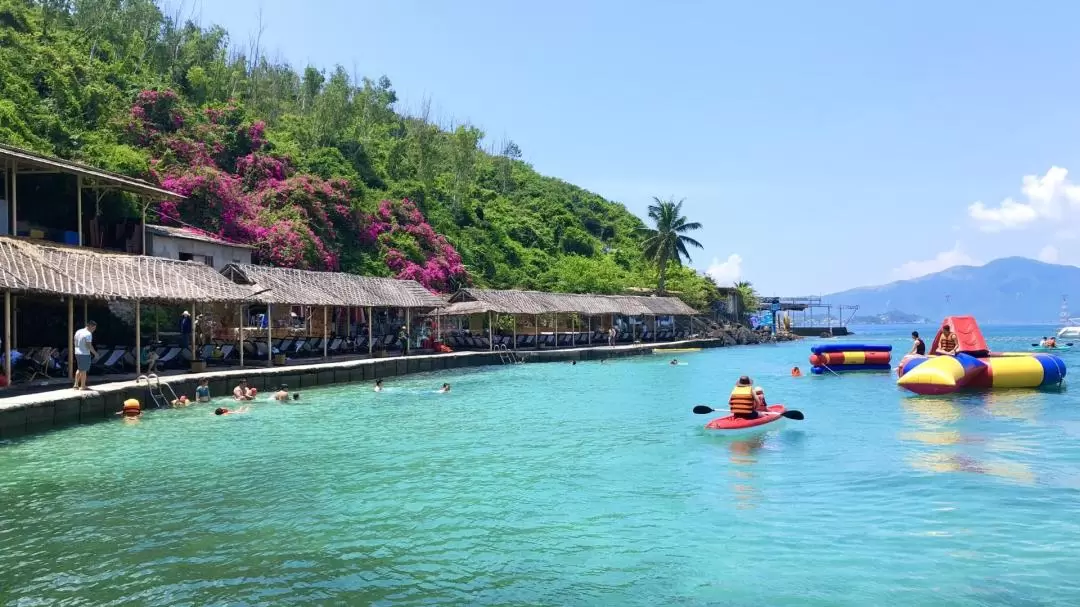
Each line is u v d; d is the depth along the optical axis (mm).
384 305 29516
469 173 72875
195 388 19000
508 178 81375
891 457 12211
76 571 6953
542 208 75500
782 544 7797
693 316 59062
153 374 18719
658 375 29812
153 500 9523
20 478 10711
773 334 69438
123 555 7418
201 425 15492
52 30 40031
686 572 7020
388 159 59531
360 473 11117
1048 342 48594
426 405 19281
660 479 10750
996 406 18641
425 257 47719
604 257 72375
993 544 7695
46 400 14336
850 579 6801
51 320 21766
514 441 13875
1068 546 7602
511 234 67250
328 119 56031
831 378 28094
